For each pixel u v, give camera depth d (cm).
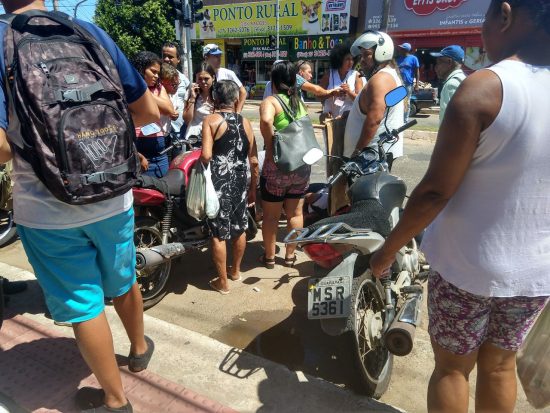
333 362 281
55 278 197
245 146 346
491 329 168
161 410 229
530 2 135
